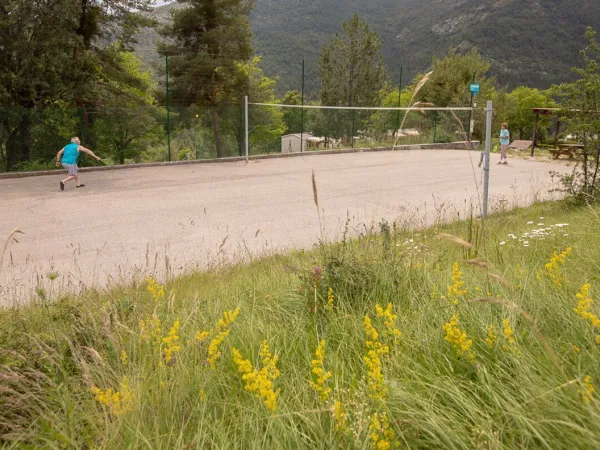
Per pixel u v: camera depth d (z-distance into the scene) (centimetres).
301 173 2053
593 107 1197
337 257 506
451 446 219
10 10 2039
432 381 276
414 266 490
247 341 354
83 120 2144
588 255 529
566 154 2730
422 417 242
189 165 2295
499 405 236
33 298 572
